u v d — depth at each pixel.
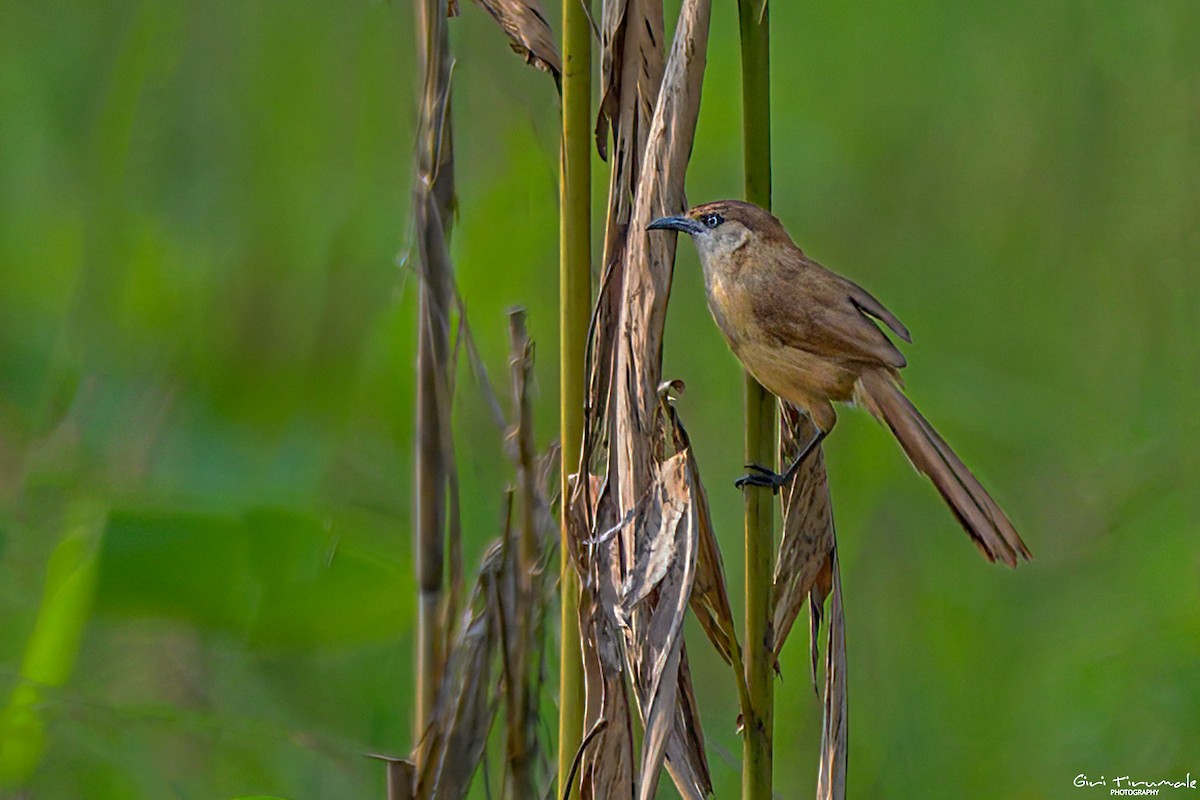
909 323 12.77
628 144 6.09
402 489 10.13
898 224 13.20
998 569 11.05
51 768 8.68
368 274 11.09
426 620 7.04
